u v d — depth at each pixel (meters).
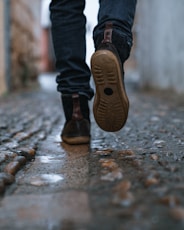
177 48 4.76
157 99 4.56
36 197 1.05
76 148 1.70
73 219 0.87
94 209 0.92
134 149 1.61
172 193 0.96
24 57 6.56
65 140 1.79
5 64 5.39
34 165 1.43
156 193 0.97
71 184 1.16
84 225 0.83
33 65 7.53
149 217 0.83
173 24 4.87
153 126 2.37
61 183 1.18
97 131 2.17
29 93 5.59
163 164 1.30
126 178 1.15
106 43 1.40
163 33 5.39
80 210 0.92
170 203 0.89
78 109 1.73
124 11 1.44
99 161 1.43
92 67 1.39
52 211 0.94
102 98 1.45
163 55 5.46
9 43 5.47
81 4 1.62
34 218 0.90
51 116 3.07
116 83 1.41
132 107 3.71
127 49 1.45
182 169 1.23
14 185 1.18
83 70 1.67
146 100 4.48
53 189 1.12
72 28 1.62
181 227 0.78
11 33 5.55
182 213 0.83
